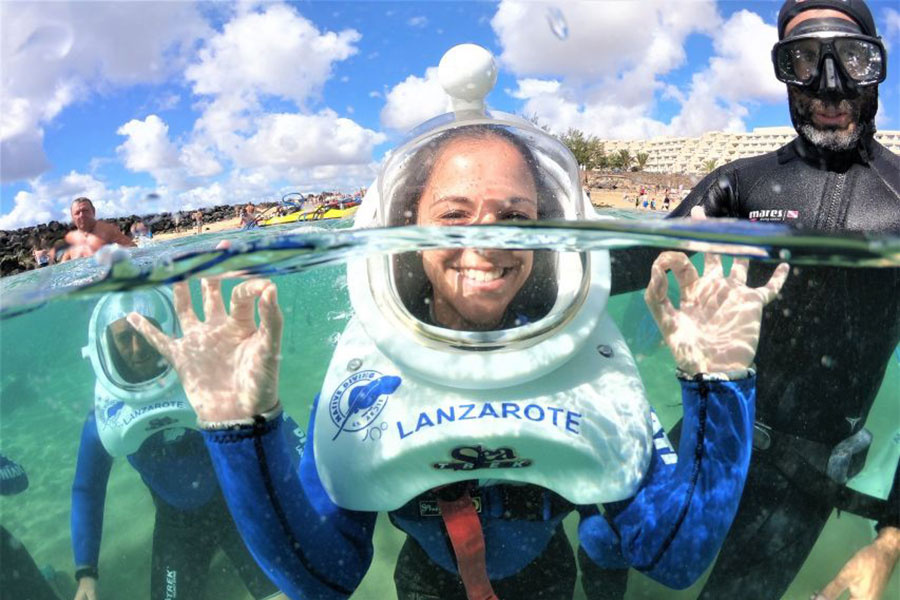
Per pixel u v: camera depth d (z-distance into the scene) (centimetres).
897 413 116
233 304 54
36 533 109
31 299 80
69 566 104
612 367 64
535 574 72
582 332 60
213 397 54
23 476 118
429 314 65
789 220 89
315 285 121
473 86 68
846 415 88
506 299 62
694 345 59
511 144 65
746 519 85
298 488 58
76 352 128
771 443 89
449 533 62
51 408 132
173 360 56
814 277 84
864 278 84
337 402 64
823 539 99
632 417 61
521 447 56
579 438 57
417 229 56
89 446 107
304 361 127
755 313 59
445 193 62
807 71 85
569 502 69
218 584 104
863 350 86
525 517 67
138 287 66
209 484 102
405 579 75
